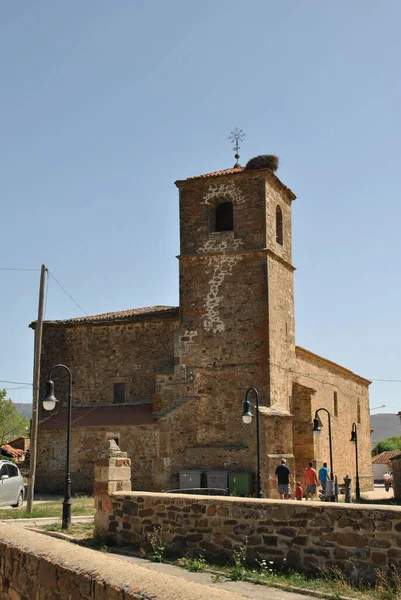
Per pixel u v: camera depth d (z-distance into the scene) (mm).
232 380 30172
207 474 28922
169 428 29781
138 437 30734
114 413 32688
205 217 32156
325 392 39781
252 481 28453
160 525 13469
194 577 11344
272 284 31203
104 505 14773
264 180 31422
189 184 32750
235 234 31484
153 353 33781
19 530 9320
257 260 30875
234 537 12242
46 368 35312
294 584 10562
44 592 7262
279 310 31797
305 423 32344
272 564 11594
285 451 29109
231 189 31938
